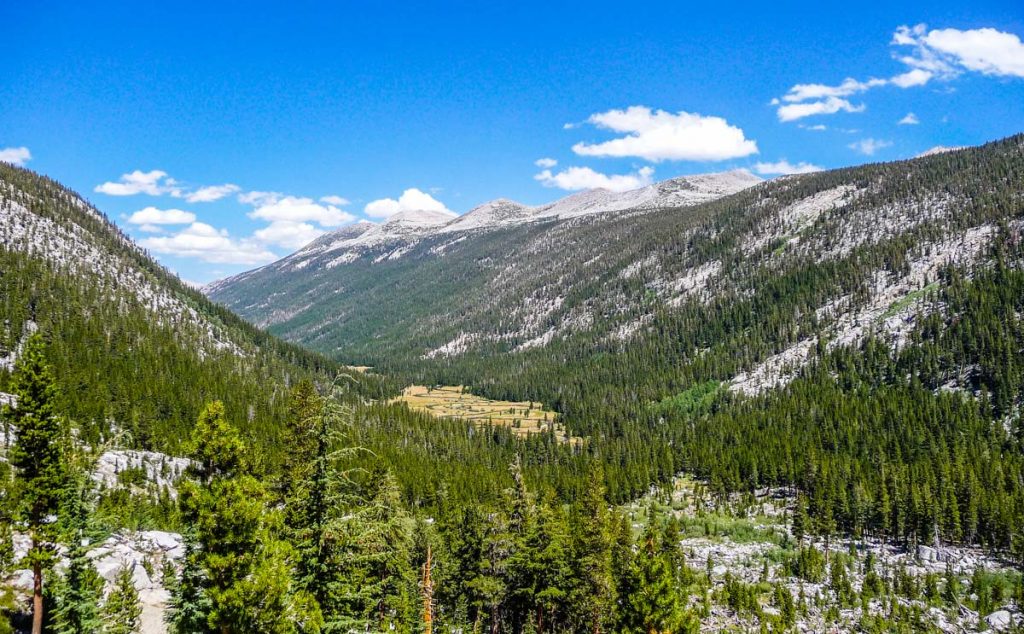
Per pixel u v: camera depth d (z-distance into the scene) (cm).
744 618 7800
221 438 2891
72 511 3350
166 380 15000
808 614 7969
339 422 2580
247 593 2380
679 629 3888
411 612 4541
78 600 3291
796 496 13250
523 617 6041
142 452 10438
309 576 2475
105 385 13088
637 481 14275
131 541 4766
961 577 9019
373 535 2620
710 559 9550
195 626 2697
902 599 8419
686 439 17375
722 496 13350
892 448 14225
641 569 4103
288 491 2758
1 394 8125
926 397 16275
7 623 2942
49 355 13800
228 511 2475
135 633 3569
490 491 10819
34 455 3111
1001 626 7356
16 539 3619
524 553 5428
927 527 10431
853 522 11194
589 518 6284
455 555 5972
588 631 5478
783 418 17338
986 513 10169
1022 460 12538
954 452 13238
